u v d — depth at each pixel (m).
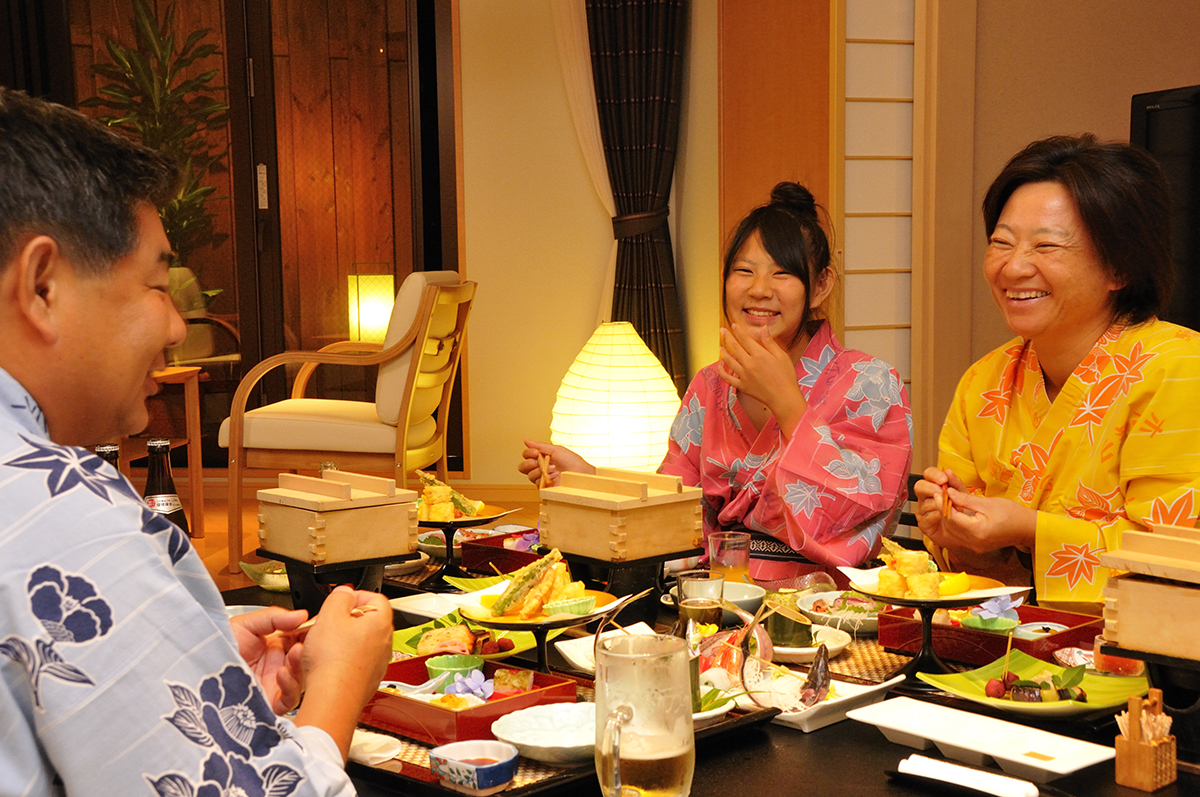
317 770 0.67
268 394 5.69
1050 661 1.18
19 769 0.61
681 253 5.29
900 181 3.49
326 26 5.47
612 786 0.71
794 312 1.84
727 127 4.51
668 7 5.06
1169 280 1.56
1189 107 3.27
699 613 1.15
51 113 0.66
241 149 5.54
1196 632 0.89
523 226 5.36
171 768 0.60
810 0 3.66
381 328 5.64
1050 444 1.61
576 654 1.21
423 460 4.06
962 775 0.85
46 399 0.68
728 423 1.93
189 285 5.63
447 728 0.95
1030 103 3.55
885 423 1.83
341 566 1.36
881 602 1.19
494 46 5.29
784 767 0.92
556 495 1.46
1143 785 0.84
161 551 0.64
